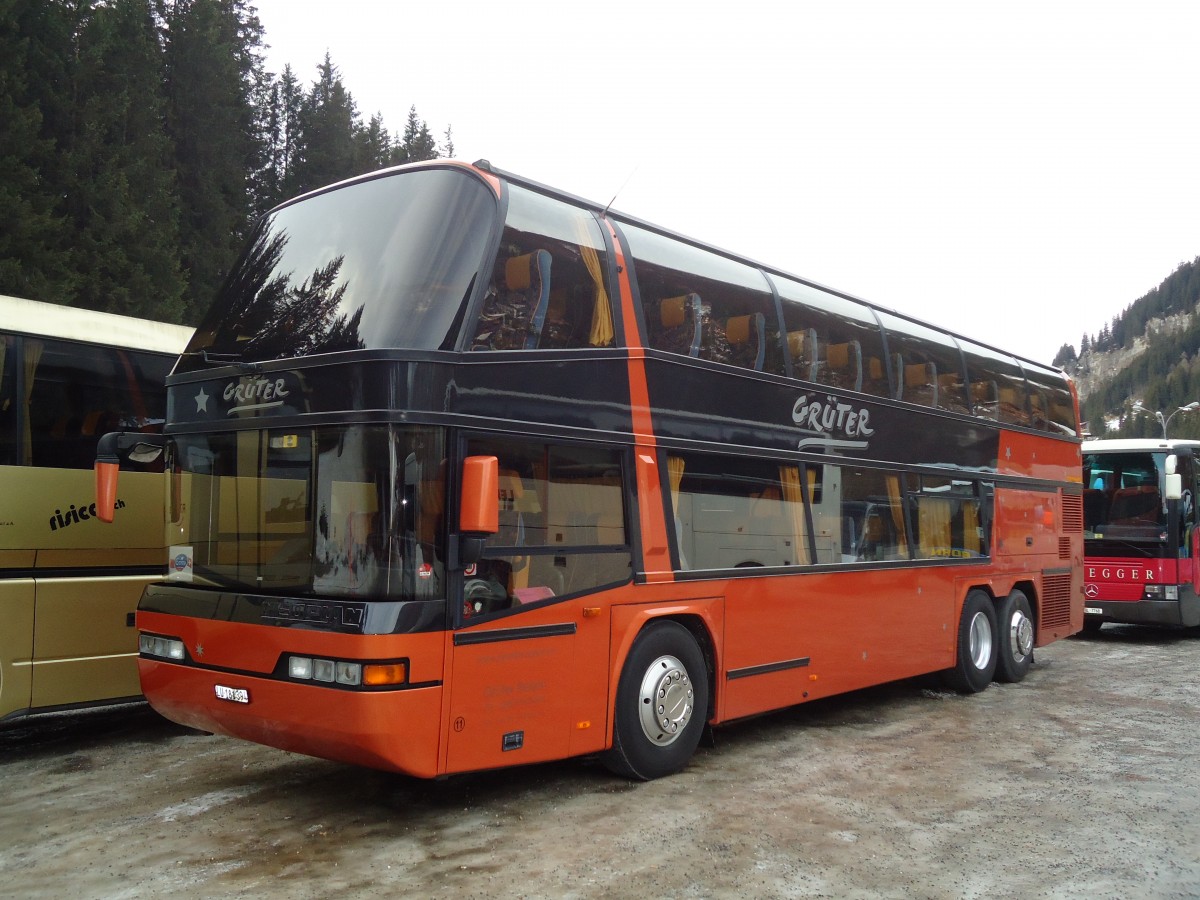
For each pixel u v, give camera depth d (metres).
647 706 6.25
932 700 9.62
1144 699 9.68
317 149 51.88
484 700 5.14
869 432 8.81
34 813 5.67
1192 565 14.55
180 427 5.97
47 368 7.38
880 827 5.39
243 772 6.59
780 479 7.66
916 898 4.38
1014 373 11.68
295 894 4.38
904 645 9.04
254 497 5.46
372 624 4.71
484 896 4.36
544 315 5.79
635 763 6.18
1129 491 14.74
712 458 6.98
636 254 6.65
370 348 5.03
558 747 5.61
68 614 7.25
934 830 5.34
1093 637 15.37
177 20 42.06
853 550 8.45
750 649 7.14
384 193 5.82
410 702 4.76
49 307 7.54
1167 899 4.39
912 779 6.44
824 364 8.37
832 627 8.06
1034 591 11.49
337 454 5.08
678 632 6.55
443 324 5.16
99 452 5.94
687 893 4.40
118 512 7.63
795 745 7.48
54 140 30.19
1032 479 11.71
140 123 36.19
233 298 6.15
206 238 40.44
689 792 6.09
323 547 5.07
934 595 9.53
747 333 7.52
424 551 4.93
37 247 28.39
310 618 4.91
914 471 9.44
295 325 5.57
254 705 5.15
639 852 4.95
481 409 5.26
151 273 33.28
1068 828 5.39
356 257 5.60
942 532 9.80
